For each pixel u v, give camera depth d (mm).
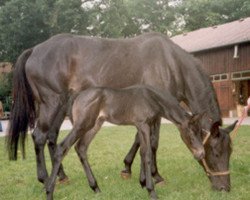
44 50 6449
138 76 6227
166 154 8742
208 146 5344
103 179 6547
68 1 32156
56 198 5504
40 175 6055
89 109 5285
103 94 5387
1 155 9391
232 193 5316
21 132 6391
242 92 23797
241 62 22703
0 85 33562
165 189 5691
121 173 6574
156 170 6023
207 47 23781
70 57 6379
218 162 5340
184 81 6156
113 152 9367
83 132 5309
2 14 31531
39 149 6164
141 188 5730
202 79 6074
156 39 6312
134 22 44688
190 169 6980
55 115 6344
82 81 6383
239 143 10117
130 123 5418
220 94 24203
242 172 6605
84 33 34500
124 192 5562
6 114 29891
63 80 6379
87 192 5688
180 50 6242
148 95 5320
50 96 6355
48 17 32125
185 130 5195
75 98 5434
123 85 6273
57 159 5172
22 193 5781
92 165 7836
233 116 23281
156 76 6145
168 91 5957
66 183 6348
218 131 5234
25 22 31797
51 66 6344
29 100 6465
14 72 6531
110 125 17859
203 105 5980
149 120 5328
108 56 6340
